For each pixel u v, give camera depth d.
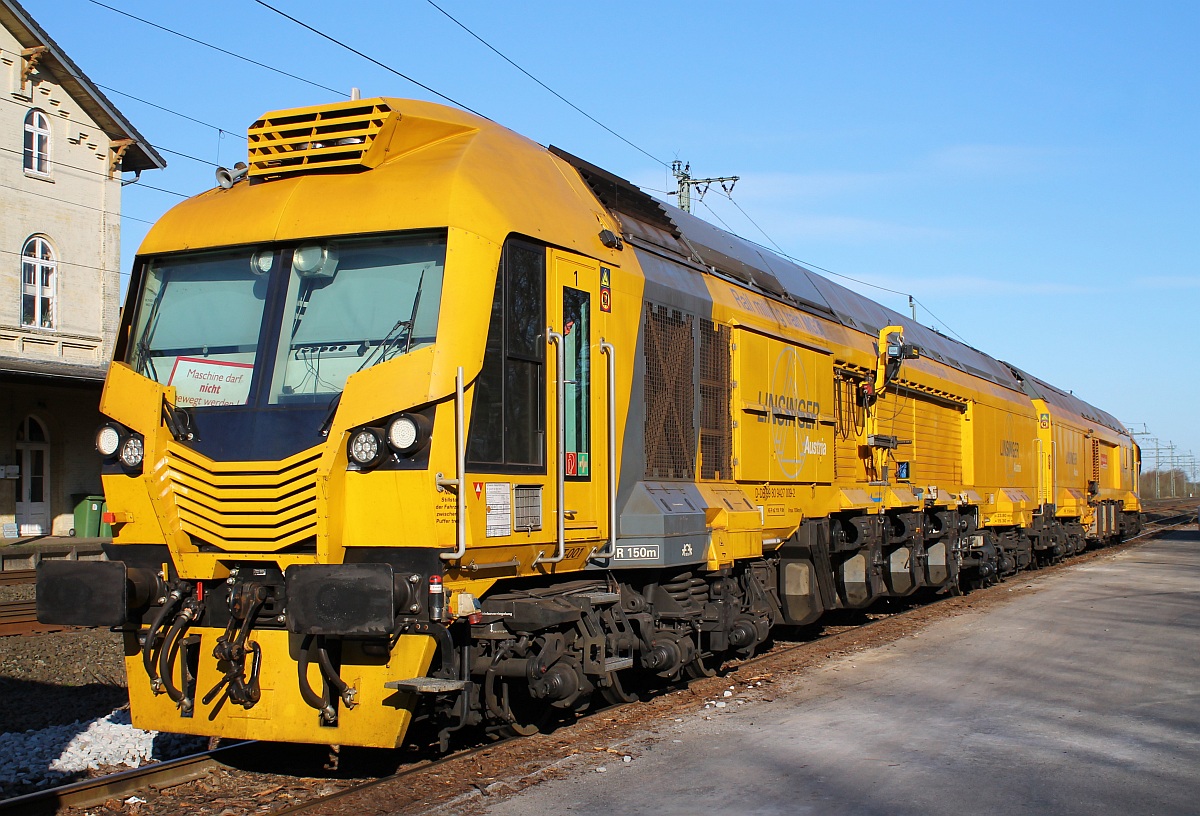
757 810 6.08
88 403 28.06
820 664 10.92
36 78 26.80
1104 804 6.23
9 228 26.08
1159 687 9.70
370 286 6.70
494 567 6.72
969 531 18.45
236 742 7.79
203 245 7.17
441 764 6.90
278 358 6.76
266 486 6.42
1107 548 33.72
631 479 8.27
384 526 6.19
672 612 8.88
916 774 6.82
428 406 6.25
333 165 7.08
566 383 7.47
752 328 10.52
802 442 11.62
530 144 8.08
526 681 7.36
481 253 6.61
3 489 25.69
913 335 17.27
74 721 9.26
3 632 14.01
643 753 7.29
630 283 8.36
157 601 6.83
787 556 11.79
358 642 6.38
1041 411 25.34
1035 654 11.54
